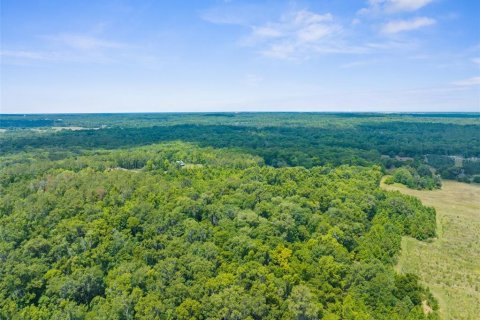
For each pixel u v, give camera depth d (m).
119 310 58.03
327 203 98.38
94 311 60.44
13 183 113.31
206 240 77.19
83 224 81.00
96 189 98.56
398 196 113.19
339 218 88.50
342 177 129.62
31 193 103.88
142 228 82.69
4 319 60.00
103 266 72.62
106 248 74.94
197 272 64.81
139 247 74.88
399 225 97.88
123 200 94.88
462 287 73.69
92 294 66.25
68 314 58.91
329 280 66.56
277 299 59.31
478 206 124.00
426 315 63.59
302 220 87.25
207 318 56.22
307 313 56.84
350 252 78.81
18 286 65.56
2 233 77.69
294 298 58.78
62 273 69.12
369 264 70.56
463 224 106.69
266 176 123.56
